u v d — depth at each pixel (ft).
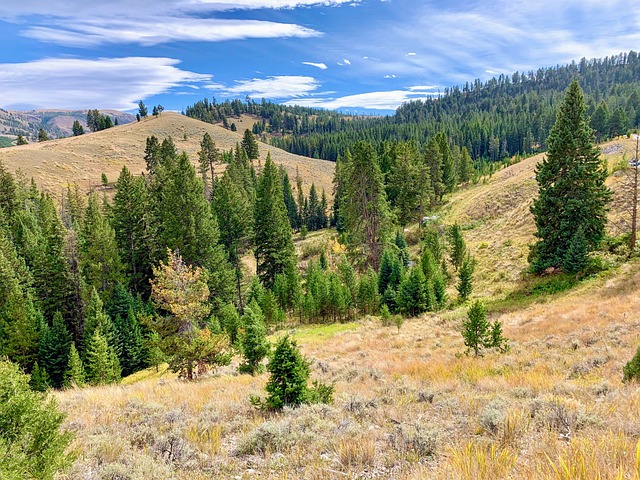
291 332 118.32
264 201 155.33
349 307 135.23
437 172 231.71
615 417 23.41
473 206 201.77
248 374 61.82
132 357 107.76
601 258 103.30
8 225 174.70
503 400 31.86
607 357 49.14
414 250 189.06
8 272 112.47
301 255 255.70
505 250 143.74
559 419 23.59
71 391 55.67
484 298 113.91
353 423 28.12
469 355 64.08
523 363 53.57
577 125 102.27
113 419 32.22
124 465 20.67
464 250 146.30
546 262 107.76
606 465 12.34
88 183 367.66
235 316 101.60
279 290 147.64
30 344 102.17
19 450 14.21
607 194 100.48
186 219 127.85
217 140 588.50
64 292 120.98
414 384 46.70
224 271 133.90
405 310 121.49
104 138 502.38
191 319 69.36
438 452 20.97
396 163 209.97
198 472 21.45
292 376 35.65
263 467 21.88
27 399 15.21
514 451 18.66
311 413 31.19
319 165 569.64
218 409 35.42
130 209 138.41
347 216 152.87
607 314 70.33
